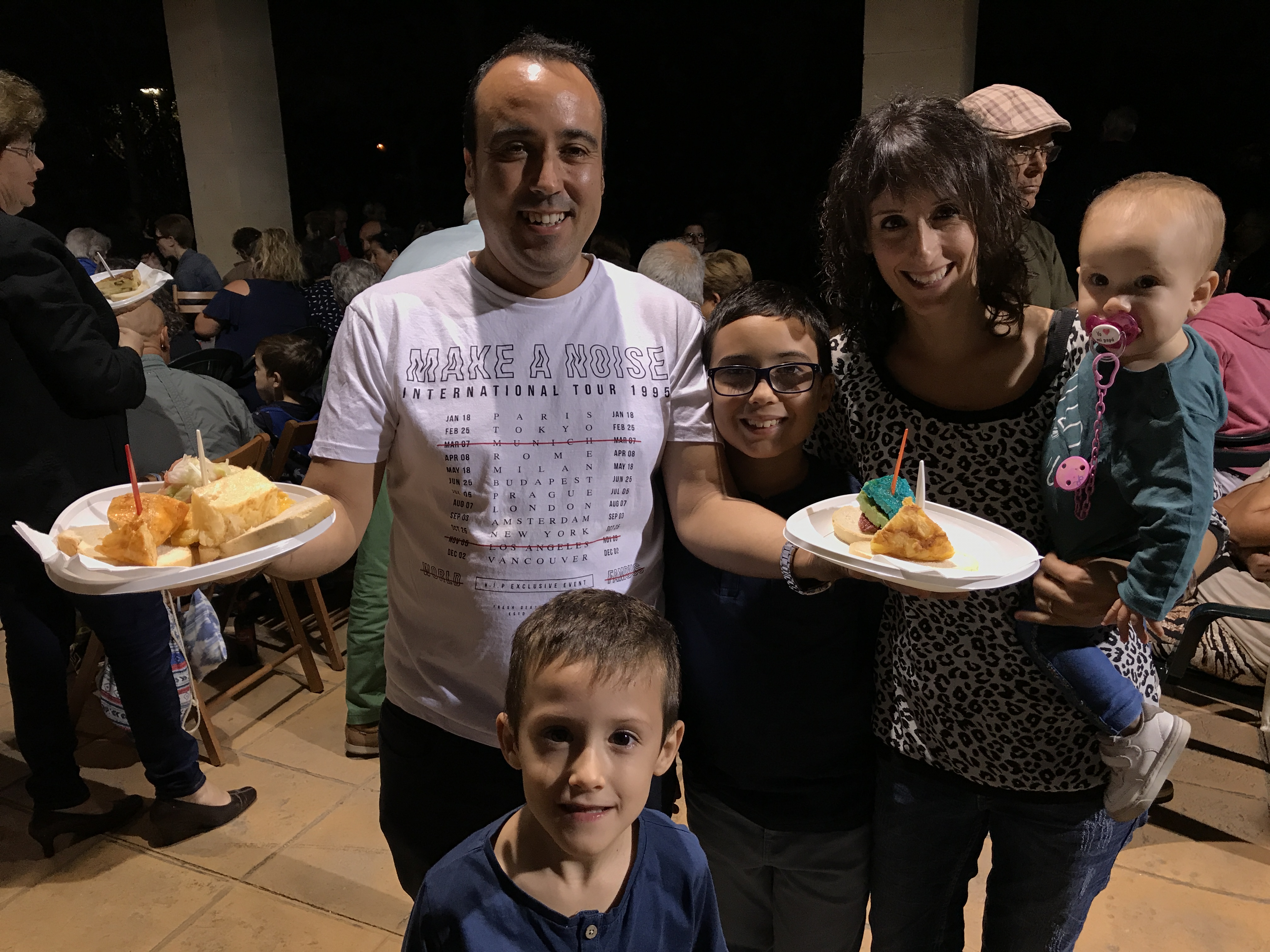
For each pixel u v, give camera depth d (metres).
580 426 1.32
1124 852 2.45
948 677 1.42
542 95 1.18
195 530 1.10
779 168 10.68
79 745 3.00
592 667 0.97
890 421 1.43
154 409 2.93
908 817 1.49
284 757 2.95
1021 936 1.51
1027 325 1.36
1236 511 2.44
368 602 2.80
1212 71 7.85
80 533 1.13
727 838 1.57
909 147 1.21
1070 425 1.28
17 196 2.25
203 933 2.23
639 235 11.43
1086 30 8.23
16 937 2.22
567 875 1.03
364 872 2.44
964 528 1.31
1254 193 7.22
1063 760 1.39
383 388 1.31
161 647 2.42
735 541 1.35
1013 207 1.28
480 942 1.02
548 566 1.32
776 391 1.38
